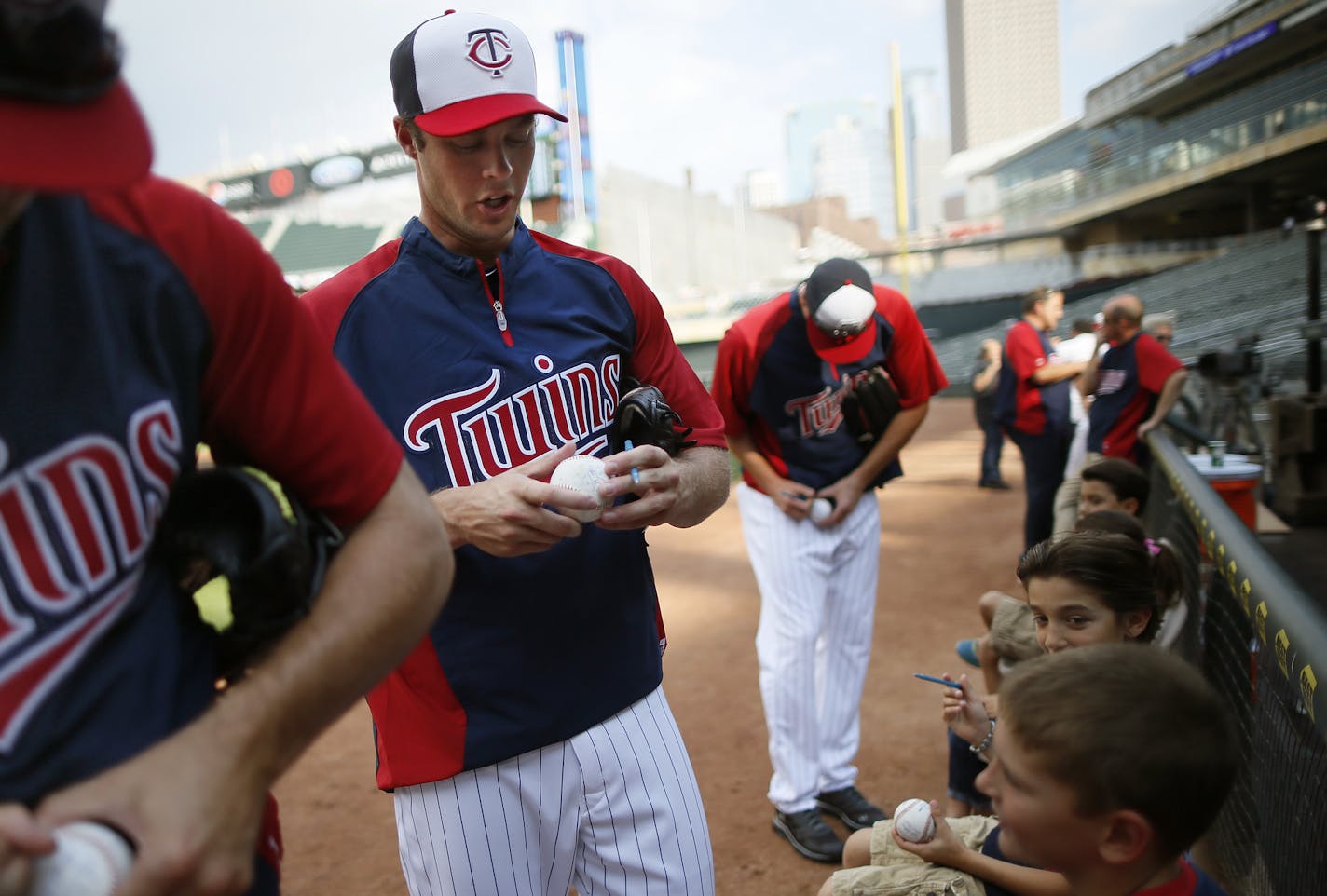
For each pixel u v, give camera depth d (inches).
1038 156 2127.2
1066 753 46.6
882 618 214.5
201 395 31.8
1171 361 198.7
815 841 118.9
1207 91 1465.3
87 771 27.1
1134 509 136.6
